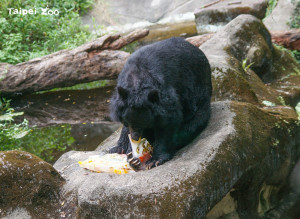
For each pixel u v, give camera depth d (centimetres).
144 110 376
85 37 1162
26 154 409
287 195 526
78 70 895
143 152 417
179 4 1462
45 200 391
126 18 1412
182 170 362
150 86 387
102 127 749
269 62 784
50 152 660
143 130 403
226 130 420
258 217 459
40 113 828
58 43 1138
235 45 759
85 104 861
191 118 442
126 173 385
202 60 464
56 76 892
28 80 886
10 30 1116
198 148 398
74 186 395
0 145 663
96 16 1395
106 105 852
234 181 392
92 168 411
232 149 399
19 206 385
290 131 505
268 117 487
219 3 1258
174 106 396
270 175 469
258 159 427
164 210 335
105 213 353
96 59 901
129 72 402
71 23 1238
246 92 597
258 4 1161
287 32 963
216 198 368
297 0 1067
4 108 853
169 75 409
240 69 659
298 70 839
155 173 364
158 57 414
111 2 1459
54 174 405
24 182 390
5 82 879
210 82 477
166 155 411
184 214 333
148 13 1438
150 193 343
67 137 714
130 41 938
